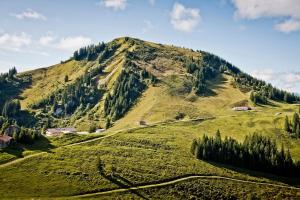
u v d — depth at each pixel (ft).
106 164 422.82
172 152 495.00
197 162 472.03
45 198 337.11
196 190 398.62
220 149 490.08
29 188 351.25
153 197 370.73
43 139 494.59
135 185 386.52
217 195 398.62
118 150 474.08
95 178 387.34
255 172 475.31
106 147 481.87
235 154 488.85
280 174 481.46
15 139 462.19
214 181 425.69
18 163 400.88
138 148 492.13
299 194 434.30
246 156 488.85
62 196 345.92
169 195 379.96
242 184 432.66
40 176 377.30
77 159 429.38
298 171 485.97
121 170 412.77
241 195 408.05
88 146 482.28
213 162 483.92
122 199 356.18
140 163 440.04
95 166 414.00
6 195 331.98
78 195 352.69
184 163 461.37
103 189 368.89
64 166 405.59
